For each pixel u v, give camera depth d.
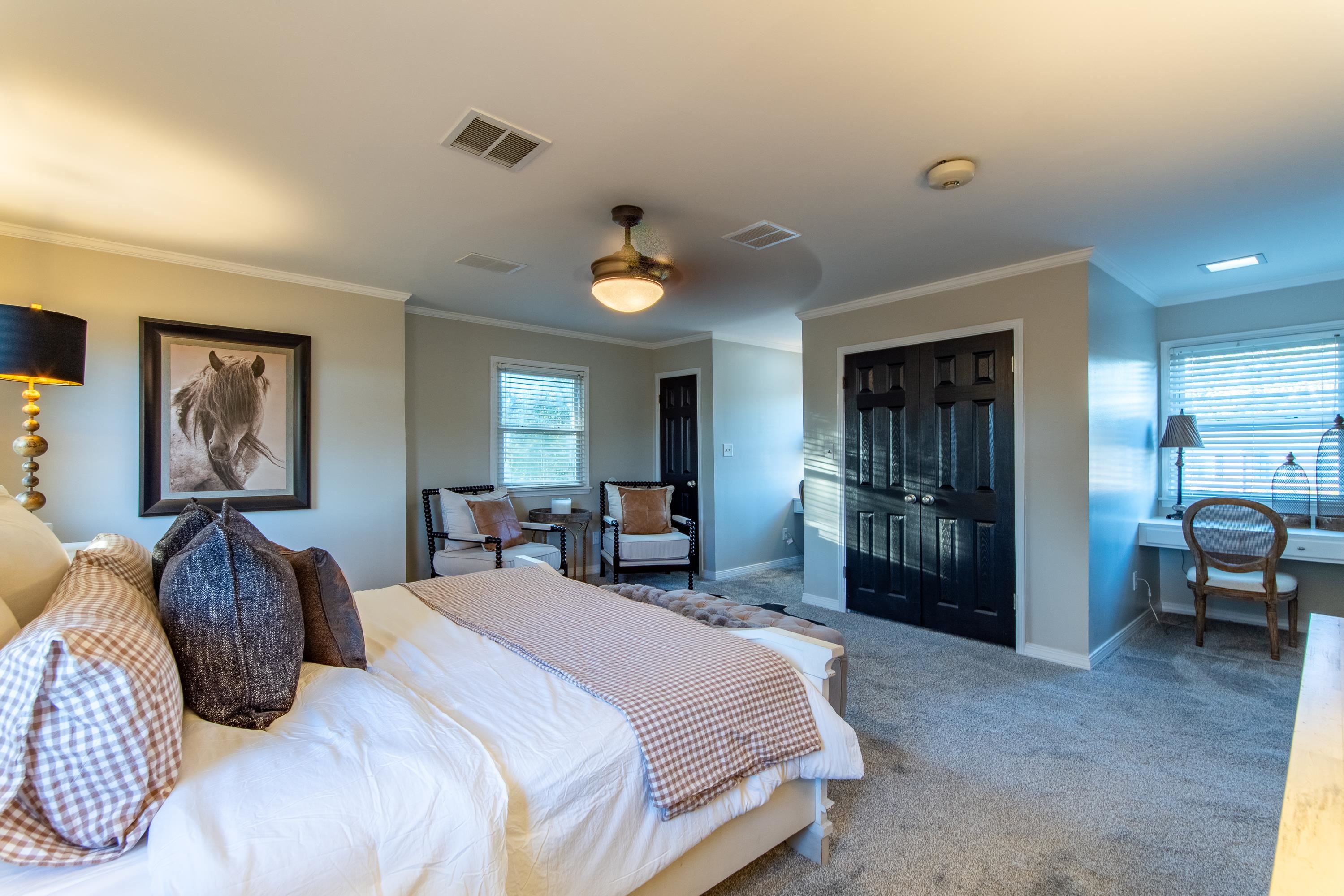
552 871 1.13
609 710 1.36
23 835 0.85
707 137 2.05
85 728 0.87
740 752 1.45
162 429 3.15
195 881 0.83
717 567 5.55
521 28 1.51
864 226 2.85
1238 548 3.41
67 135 2.01
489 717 1.33
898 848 1.79
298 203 2.56
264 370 3.45
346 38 1.54
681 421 5.83
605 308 4.52
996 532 3.58
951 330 3.76
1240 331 3.97
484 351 4.93
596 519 5.63
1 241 2.78
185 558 1.25
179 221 2.75
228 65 1.65
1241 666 3.25
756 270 3.54
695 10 1.44
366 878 0.93
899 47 1.59
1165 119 1.94
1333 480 3.66
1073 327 3.28
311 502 3.61
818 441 4.56
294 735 1.17
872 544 4.21
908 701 2.81
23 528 1.32
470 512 4.36
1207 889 1.62
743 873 1.69
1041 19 1.47
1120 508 3.64
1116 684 3.01
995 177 2.36
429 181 2.37
